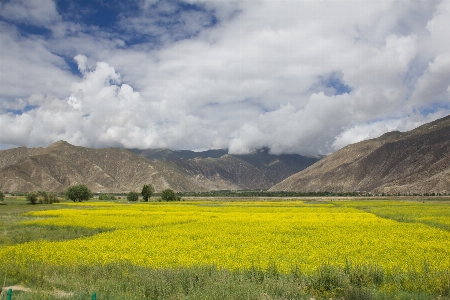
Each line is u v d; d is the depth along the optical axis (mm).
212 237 29516
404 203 86625
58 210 66875
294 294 13445
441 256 20938
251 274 15672
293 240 27359
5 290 14930
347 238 28109
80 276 16625
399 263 18781
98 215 54406
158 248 24484
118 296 13516
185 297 13141
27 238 31047
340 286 14391
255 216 50781
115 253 22844
